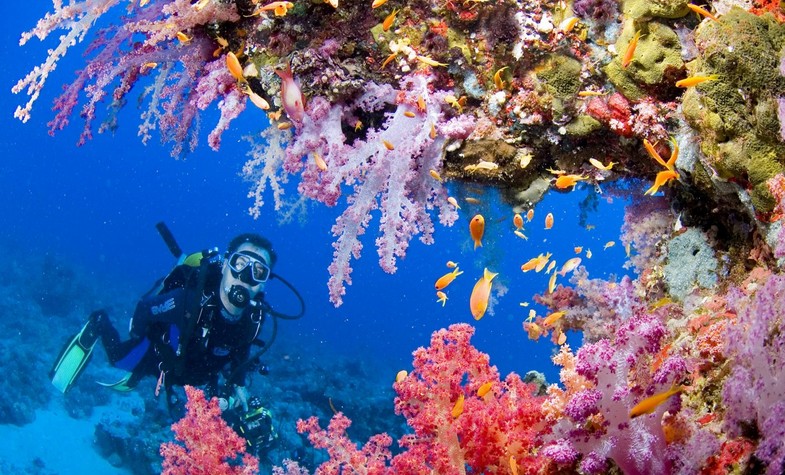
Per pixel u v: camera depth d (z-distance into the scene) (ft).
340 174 10.21
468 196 11.35
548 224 10.69
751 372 5.73
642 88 8.87
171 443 11.14
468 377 9.09
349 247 10.26
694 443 5.79
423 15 9.90
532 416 7.79
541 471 7.22
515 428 7.89
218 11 10.34
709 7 8.52
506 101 9.88
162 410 36.65
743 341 5.93
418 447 8.43
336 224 10.34
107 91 11.96
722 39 7.09
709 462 5.79
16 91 10.68
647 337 6.39
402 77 10.40
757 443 5.55
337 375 58.34
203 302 20.08
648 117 8.82
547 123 9.81
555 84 9.41
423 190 10.61
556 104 9.47
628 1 8.91
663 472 6.12
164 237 22.68
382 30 10.06
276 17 10.27
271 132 11.58
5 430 35.47
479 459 8.00
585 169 10.39
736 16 7.22
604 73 9.21
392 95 10.50
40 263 73.00
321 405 44.80
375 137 10.36
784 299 5.66
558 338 11.60
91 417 40.14
